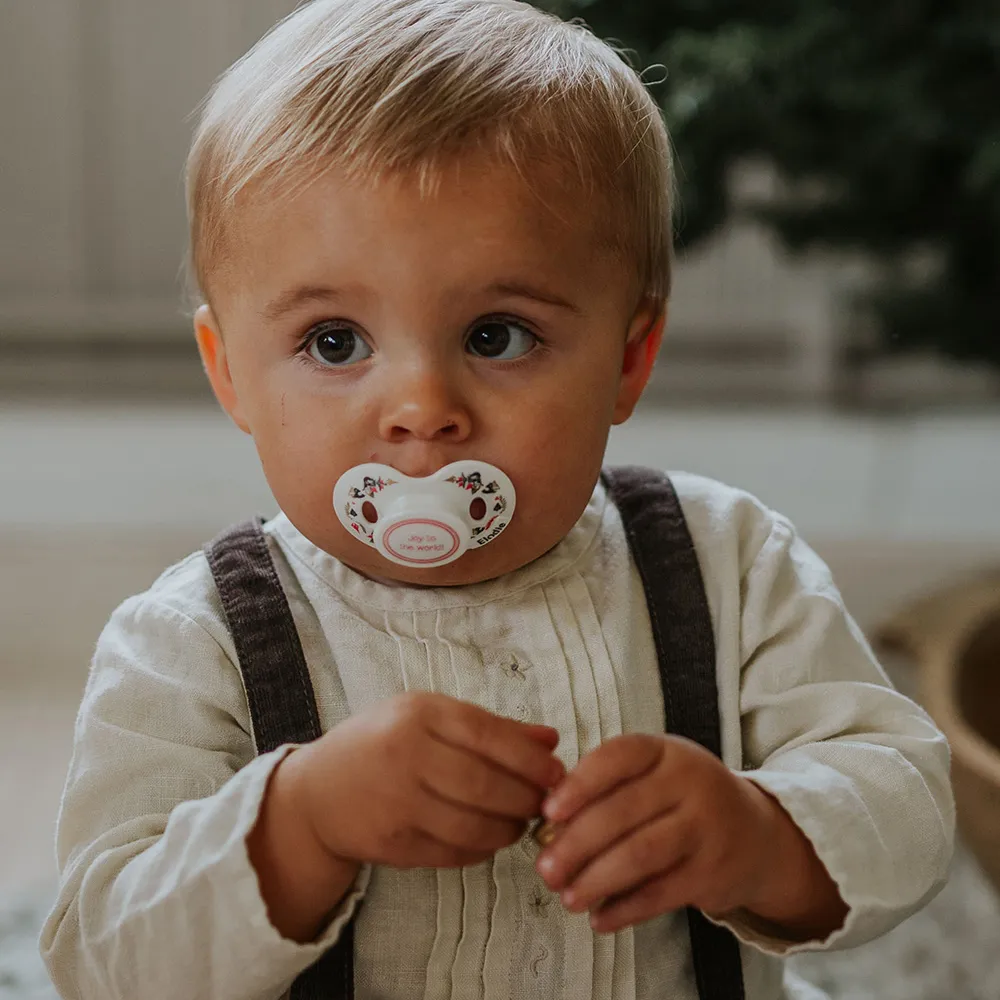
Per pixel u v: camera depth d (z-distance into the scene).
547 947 0.60
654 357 0.69
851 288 2.10
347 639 0.62
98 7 2.54
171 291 2.67
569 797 0.51
